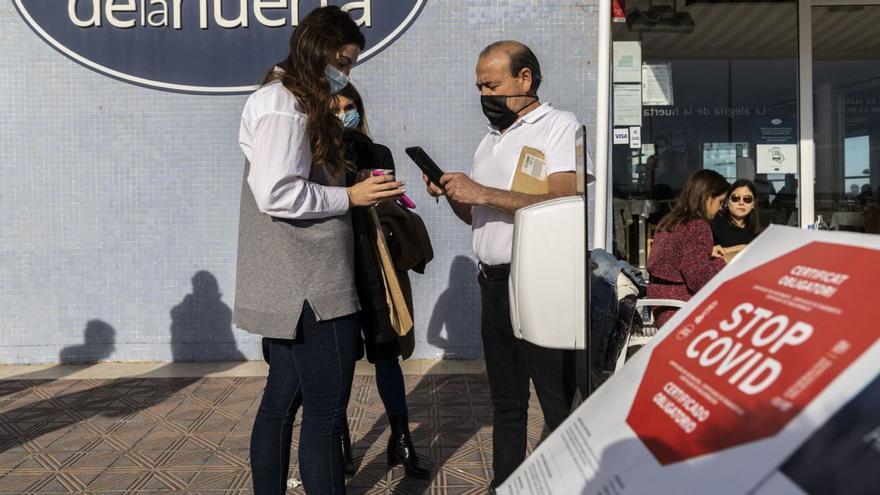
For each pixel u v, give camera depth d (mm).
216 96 5371
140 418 4254
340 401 2383
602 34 3879
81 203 5391
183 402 4551
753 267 1046
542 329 1822
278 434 2453
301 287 2258
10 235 5395
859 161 5742
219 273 5441
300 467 2400
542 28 5363
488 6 5344
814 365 765
